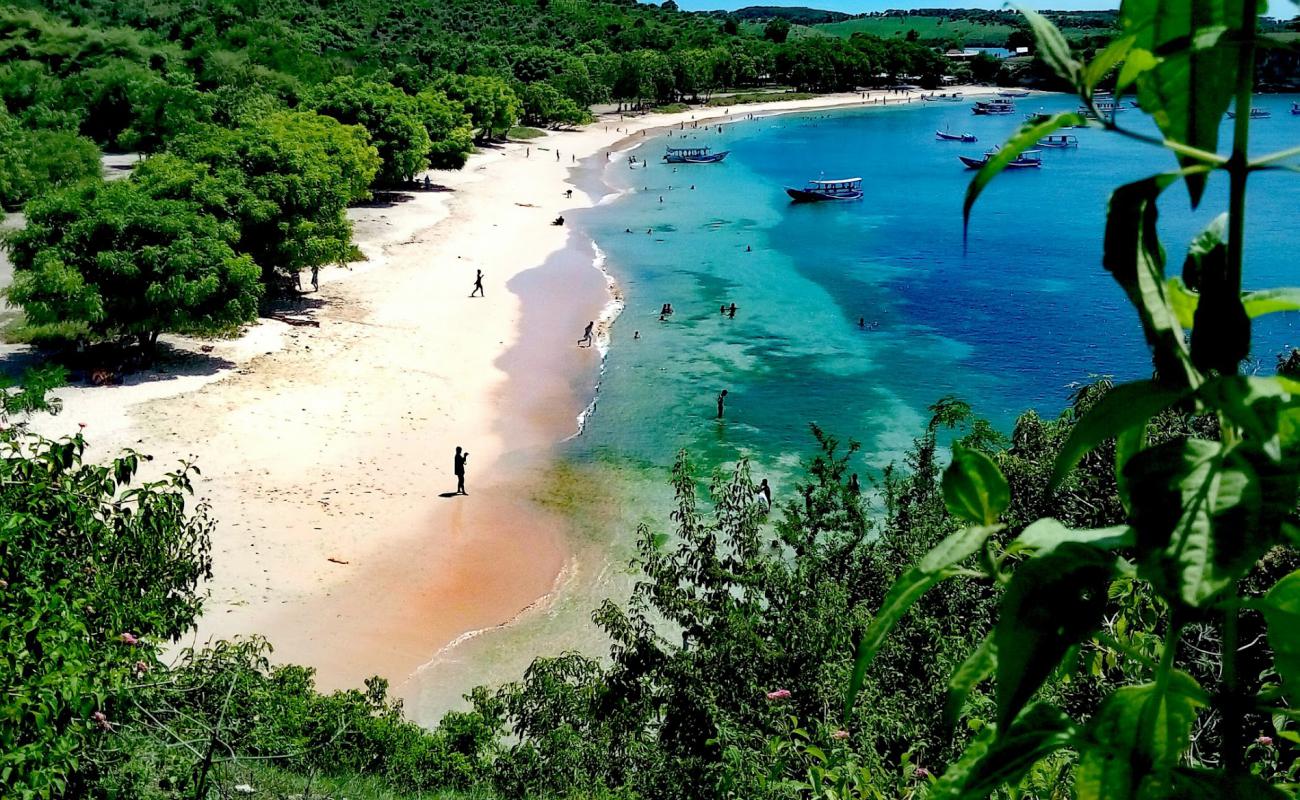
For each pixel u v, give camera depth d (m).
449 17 171.25
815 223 72.12
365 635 23.11
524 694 16.11
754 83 184.88
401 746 15.80
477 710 17.70
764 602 17.50
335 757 15.09
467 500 29.70
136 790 9.02
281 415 33.56
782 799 7.43
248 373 36.72
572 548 27.56
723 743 9.45
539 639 23.47
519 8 182.62
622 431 35.59
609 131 128.50
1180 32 2.01
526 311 48.81
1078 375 41.75
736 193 85.12
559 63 136.75
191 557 12.21
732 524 13.77
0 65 84.12
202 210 38.94
